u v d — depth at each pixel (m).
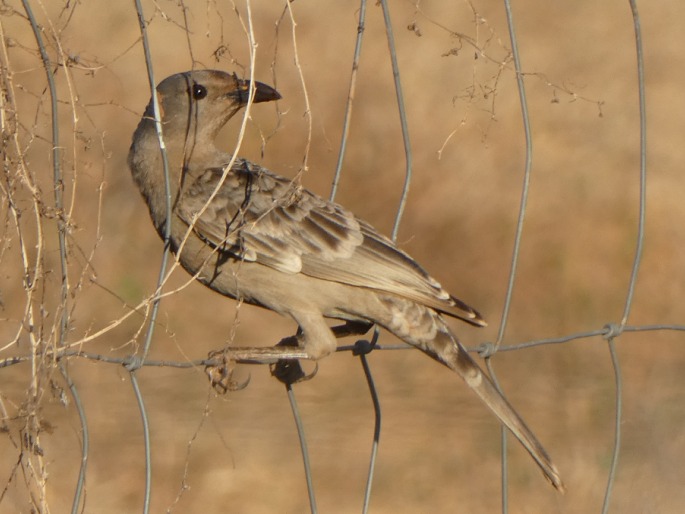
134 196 20.59
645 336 19.45
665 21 29.16
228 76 10.31
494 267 20.81
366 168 21.77
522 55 26.06
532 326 19.67
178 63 21.81
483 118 23.28
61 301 8.28
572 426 16.36
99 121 20.88
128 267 19.70
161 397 16.83
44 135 15.00
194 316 19.17
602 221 21.80
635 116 24.94
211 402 16.75
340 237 9.59
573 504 14.55
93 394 16.80
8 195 8.29
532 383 17.84
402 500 14.87
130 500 14.52
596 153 23.62
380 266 9.52
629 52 27.39
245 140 21.38
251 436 16.09
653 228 21.66
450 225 21.30
